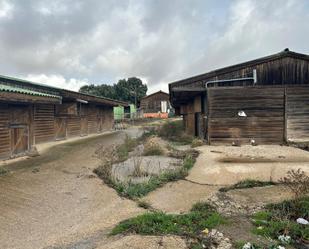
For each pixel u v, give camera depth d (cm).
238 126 1179
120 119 3825
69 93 1562
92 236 397
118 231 401
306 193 514
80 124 1930
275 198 532
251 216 454
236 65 1173
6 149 988
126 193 595
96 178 732
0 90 859
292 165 740
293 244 357
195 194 584
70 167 870
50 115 1509
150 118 4369
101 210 504
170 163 888
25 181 699
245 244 348
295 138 1171
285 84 1177
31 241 385
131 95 6381
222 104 1180
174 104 2078
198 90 1196
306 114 1176
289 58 1182
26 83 1250
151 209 504
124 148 1180
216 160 838
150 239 366
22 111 1094
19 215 480
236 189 607
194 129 1566
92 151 1201
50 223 447
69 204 537
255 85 1176
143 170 779
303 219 419
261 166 740
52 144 1425
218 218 434
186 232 390
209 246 353
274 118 1177
